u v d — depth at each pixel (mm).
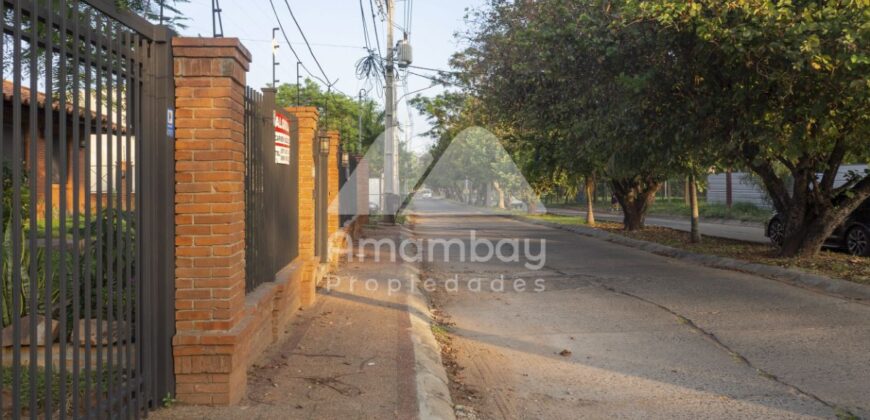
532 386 6578
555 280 13375
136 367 4719
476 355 7812
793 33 10141
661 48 12914
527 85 18562
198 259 5199
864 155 14227
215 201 5199
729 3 10734
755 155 14188
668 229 25016
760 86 11742
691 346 7949
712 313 9680
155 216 4977
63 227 3803
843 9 10164
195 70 5152
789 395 6102
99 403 4238
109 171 4293
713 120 13508
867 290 10586
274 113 8016
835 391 6164
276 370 6371
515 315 10047
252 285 7168
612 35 13531
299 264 9633
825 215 14438
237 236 5492
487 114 21953
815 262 13766
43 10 3633
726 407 5828
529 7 18219
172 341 5152
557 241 22328
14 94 3428
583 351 7871
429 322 9352
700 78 13227
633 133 15117
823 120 11664
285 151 9031
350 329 8297
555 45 14969
